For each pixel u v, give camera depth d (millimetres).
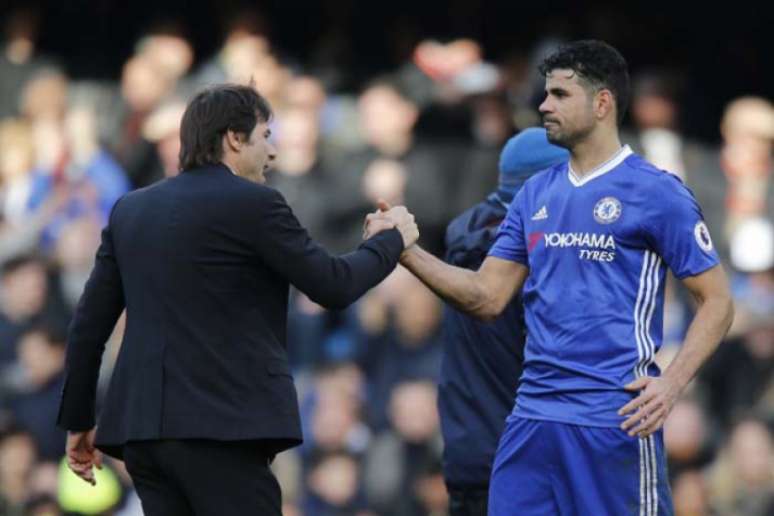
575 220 24422
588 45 24641
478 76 47844
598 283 24266
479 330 26969
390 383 43125
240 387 23797
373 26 51531
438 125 47750
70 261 46500
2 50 51781
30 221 47438
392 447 42438
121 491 41812
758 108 48250
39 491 42062
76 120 49531
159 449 23891
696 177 47844
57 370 43312
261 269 24156
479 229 27172
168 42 50062
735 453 42031
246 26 50344
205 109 24516
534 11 51000
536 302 24719
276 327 24312
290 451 43062
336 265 24359
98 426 24375
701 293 24188
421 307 43594
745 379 43500
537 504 24594
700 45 51062
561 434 24281
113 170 48406
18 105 50219
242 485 23875
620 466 24078
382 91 47750
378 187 47031
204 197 24062
